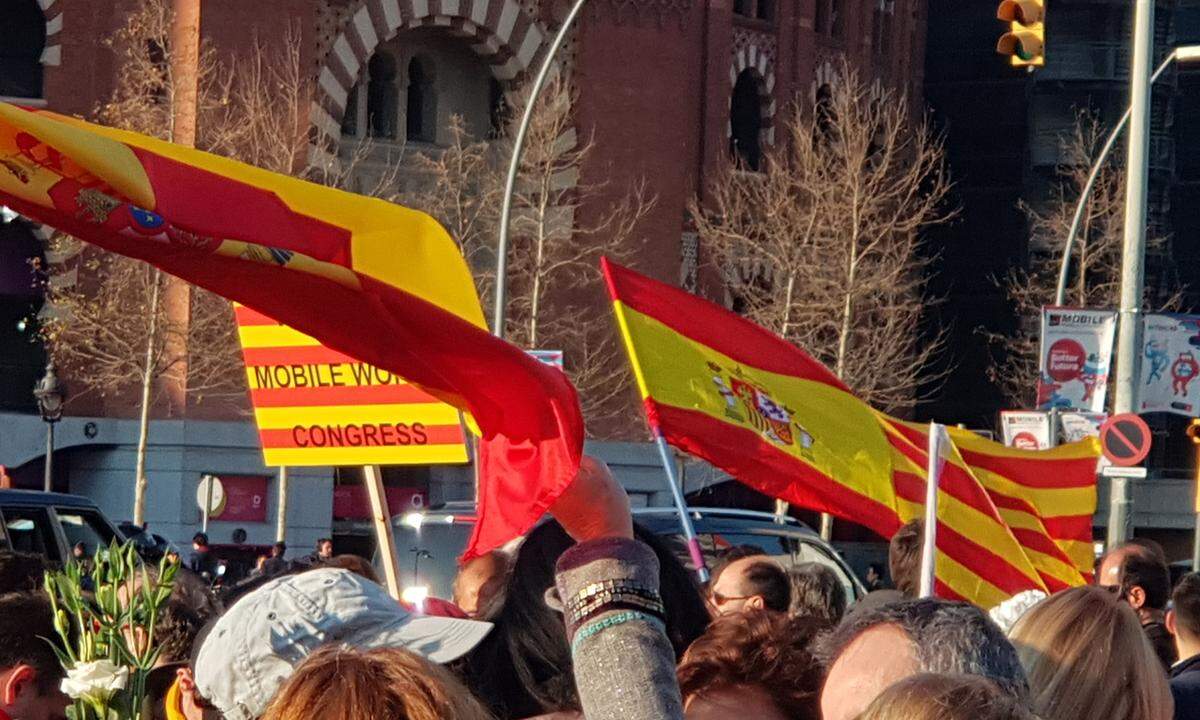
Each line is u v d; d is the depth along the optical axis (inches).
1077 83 2097.7
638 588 150.3
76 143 174.2
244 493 1585.9
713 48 1796.3
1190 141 2166.6
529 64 1726.1
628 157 1756.9
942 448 342.6
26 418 1547.7
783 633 179.6
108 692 189.5
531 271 1707.7
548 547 183.0
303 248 215.5
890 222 1784.0
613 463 1752.0
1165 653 341.7
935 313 2175.2
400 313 175.5
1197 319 946.7
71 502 642.8
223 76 1549.0
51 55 1552.7
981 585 364.8
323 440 296.4
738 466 346.0
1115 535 793.6
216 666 168.6
